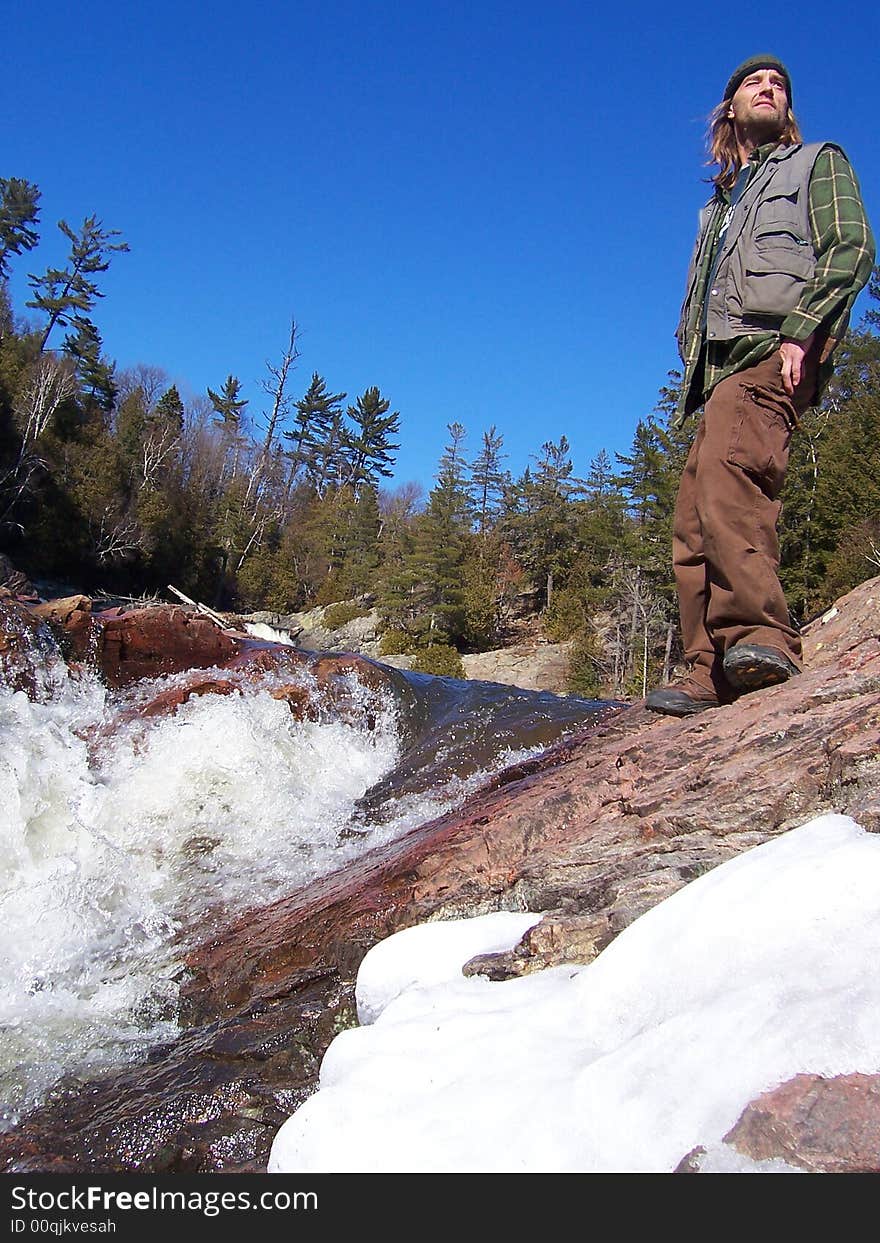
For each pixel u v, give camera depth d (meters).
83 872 4.71
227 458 79.19
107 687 6.80
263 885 4.29
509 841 3.17
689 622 3.72
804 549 35.78
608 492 61.06
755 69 3.46
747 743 2.88
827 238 3.10
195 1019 3.07
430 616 53.91
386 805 5.41
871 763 2.37
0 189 62.34
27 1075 2.76
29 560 46.56
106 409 69.12
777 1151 1.29
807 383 3.27
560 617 51.34
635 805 2.94
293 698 6.56
